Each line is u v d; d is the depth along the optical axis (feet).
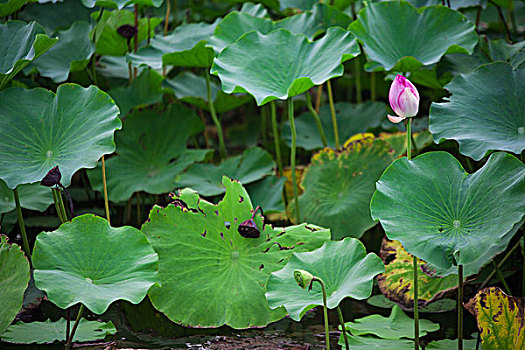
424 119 22.49
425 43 21.01
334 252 19.20
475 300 18.94
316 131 23.26
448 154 19.08
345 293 18.74
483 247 18.53
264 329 19.79
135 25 21.98
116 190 21.65
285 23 21.74
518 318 18.83
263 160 21.81
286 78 20.57
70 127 19.70
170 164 21.99
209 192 21.42
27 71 21.80
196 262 19.80
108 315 20.04
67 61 22.02
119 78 23.44
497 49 21.09
